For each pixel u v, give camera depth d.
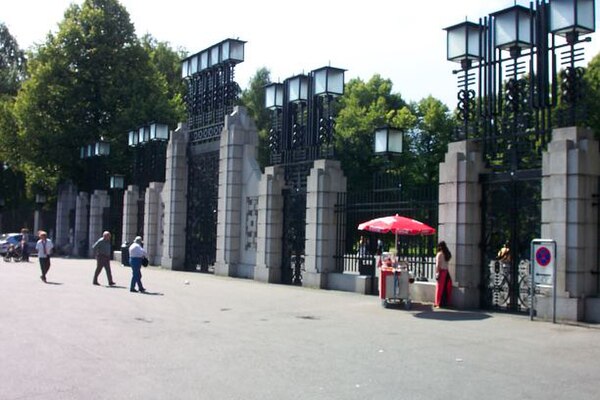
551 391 7.61
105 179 41.00
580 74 13.73
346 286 19.22
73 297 17.11
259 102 65.31
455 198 15.44
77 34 43.06
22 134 41.94
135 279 18.91
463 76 16.16
